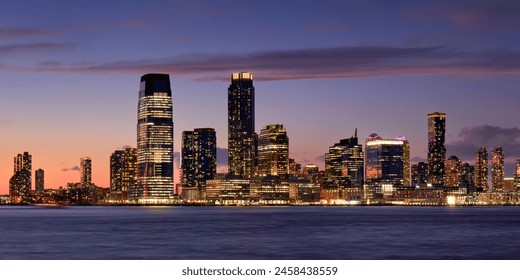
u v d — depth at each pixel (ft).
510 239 475.31
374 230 595.06
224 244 433.07
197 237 501.56
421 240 463.83
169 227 654.12
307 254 367.04
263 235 522.47
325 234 534.37
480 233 549.13
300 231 581.12
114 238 491.72
